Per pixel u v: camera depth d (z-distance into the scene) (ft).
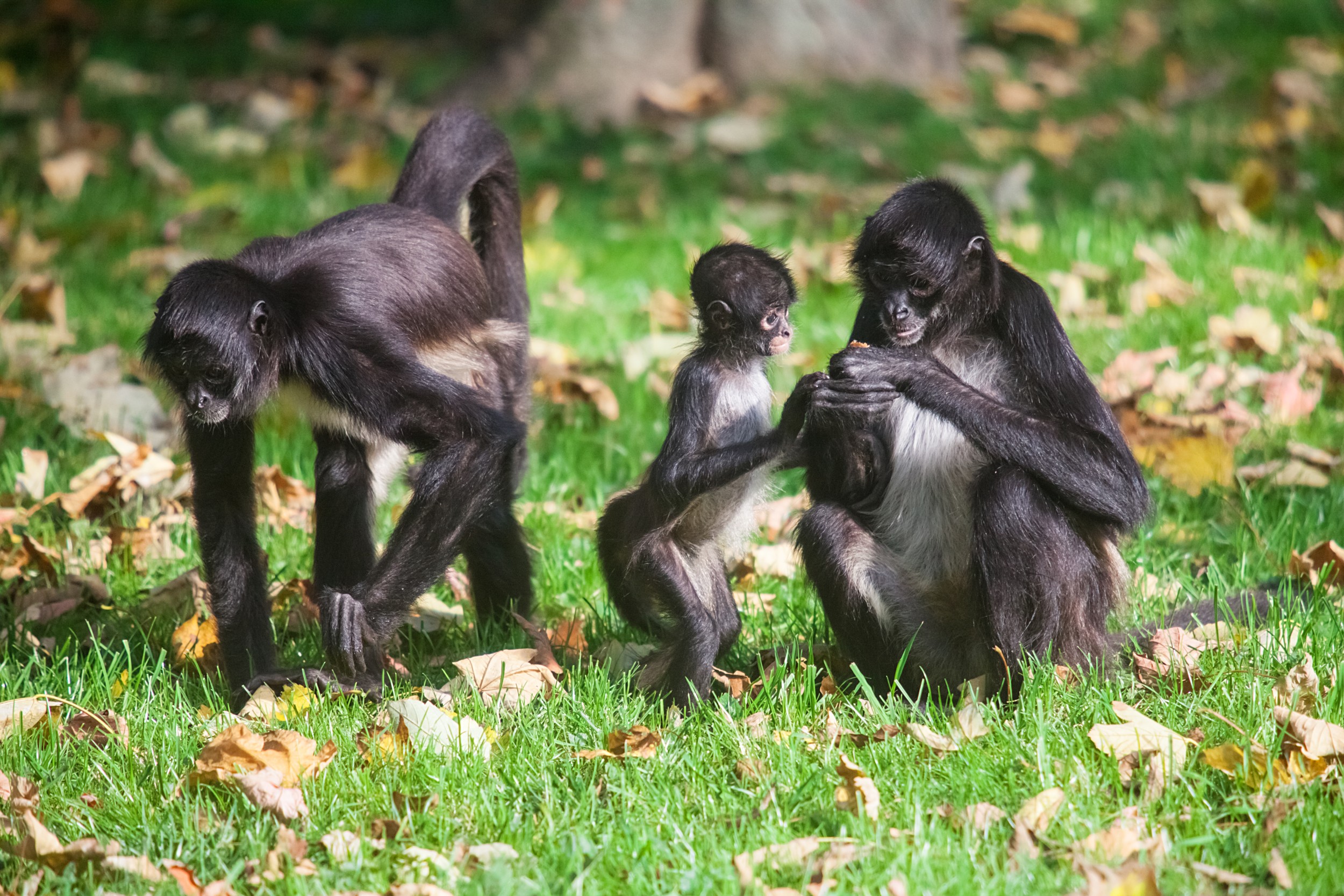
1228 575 37.93
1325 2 90.22
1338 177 67.82
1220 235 61.62
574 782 28.14
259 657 33.42
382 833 26.50
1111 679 31.24
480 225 40.60
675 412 32.35
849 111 79.87
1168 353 49.73
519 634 35.83
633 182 74.43
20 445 47.29
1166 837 24.77
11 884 25.61
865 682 30.89
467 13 91.97
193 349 30.55
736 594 39.34
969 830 25.03
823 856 24.91
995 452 31.12
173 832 26.76
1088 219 63.46
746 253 32.94
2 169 74.38
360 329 32.07
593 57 82.64
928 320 32.27
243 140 80.23
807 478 34.50
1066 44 92.27
